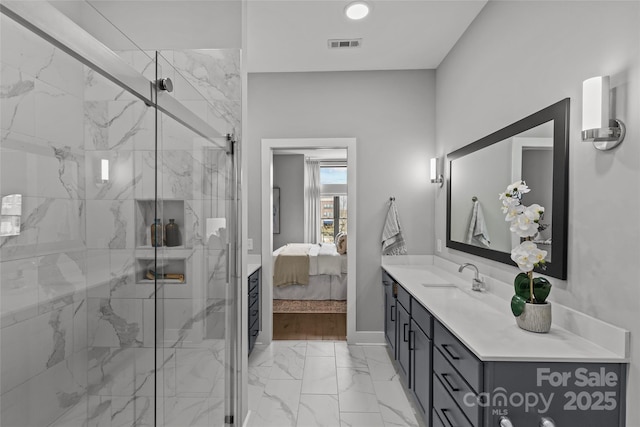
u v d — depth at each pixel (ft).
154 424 3.98
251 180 12.24
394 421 7.64
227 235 6.67
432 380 6.80
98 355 3.07
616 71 4.48
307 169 26.53
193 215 5.05
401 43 10.12
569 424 4.47
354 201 12.10
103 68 3.13
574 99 5.29
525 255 5.34
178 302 4.58
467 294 7.82
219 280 6.19
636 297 4.19
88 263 2.96
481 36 8.47
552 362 4.45
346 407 8.18
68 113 2.77
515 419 4.51
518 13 6.84
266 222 12.20
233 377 6.89
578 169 5.19
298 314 15.58
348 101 12.14
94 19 4.01
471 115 9.09
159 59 4.11
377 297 12.24
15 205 2.35
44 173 2.56
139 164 3.67
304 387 9.12
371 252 12.24
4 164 2.28
